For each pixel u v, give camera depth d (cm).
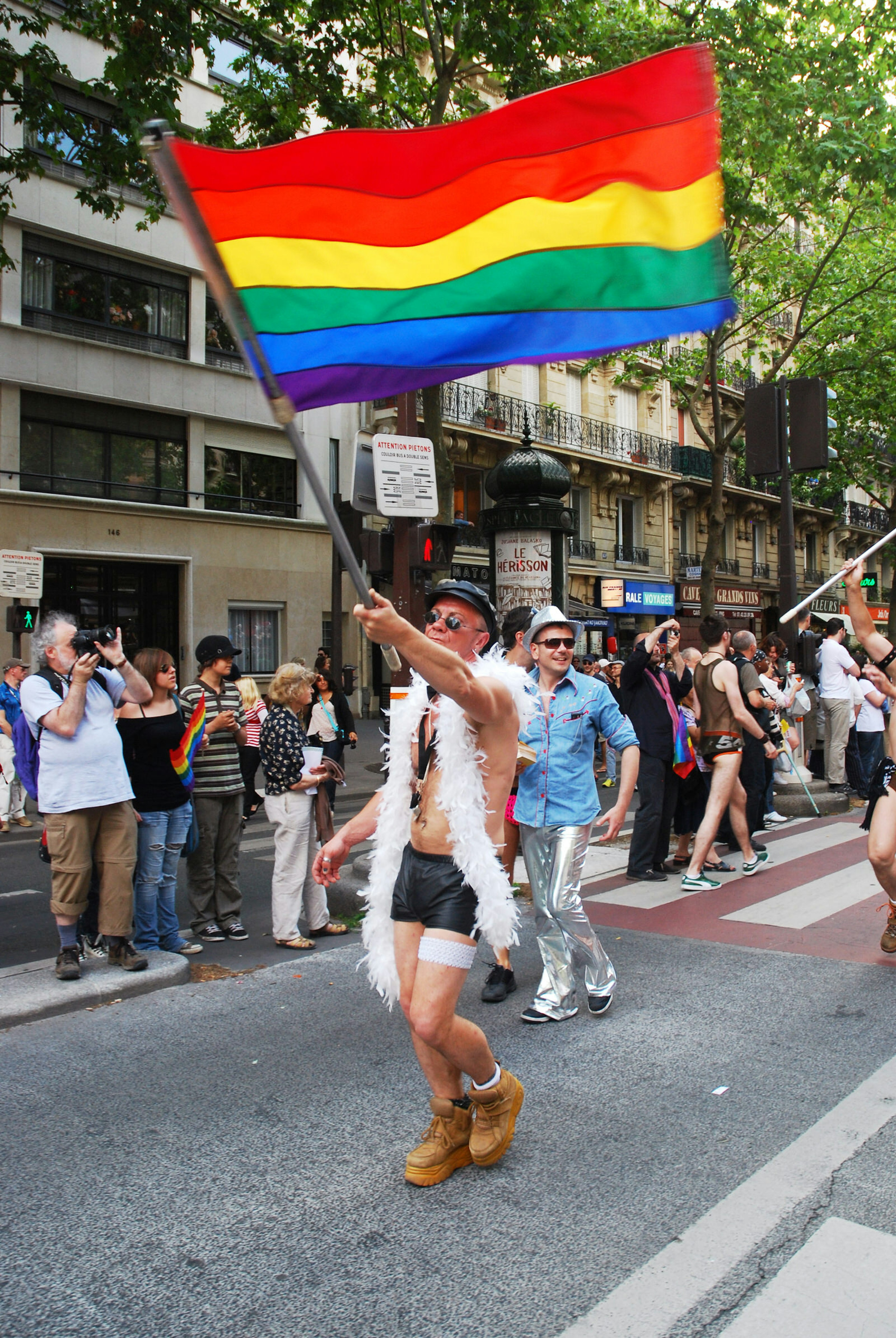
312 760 609
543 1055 421
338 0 1312
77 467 1941
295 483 2320
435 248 366
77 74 1844
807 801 1098
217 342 2164
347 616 2459
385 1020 466
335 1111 367
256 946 616
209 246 201
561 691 477
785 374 3362
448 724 307
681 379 2330
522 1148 337
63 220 1870
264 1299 255
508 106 353
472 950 302
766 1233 280
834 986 509
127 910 519
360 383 374
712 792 734
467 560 2559
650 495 3105
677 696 798
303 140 359
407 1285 260
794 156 1552
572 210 353
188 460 2114
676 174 341
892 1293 253
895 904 552
